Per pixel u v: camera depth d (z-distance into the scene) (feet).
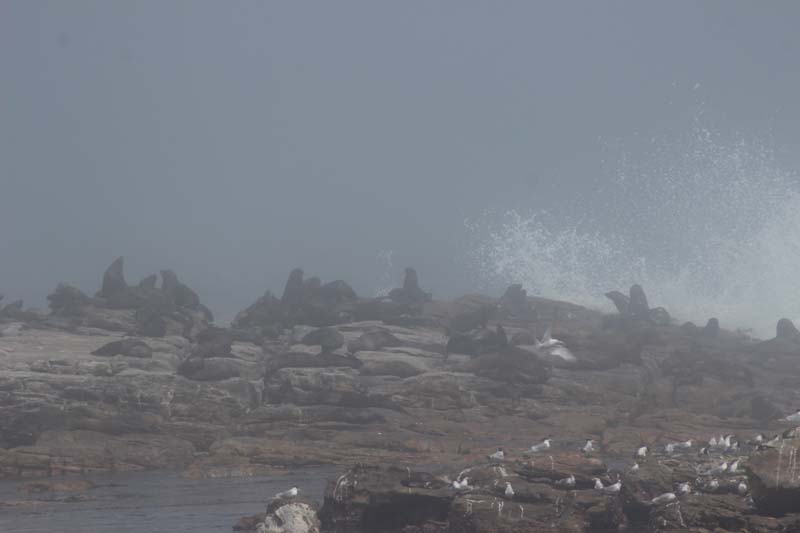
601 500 126.11
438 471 160.25
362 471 135.03
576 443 199.41
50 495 168.55
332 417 208.74
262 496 160.25
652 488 131.95
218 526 136.36
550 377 229.86
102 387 215.10
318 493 160.97
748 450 158.92
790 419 148.25
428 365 234.17
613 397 225.56
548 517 124.36
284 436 205.67
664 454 155.84
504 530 122.01
